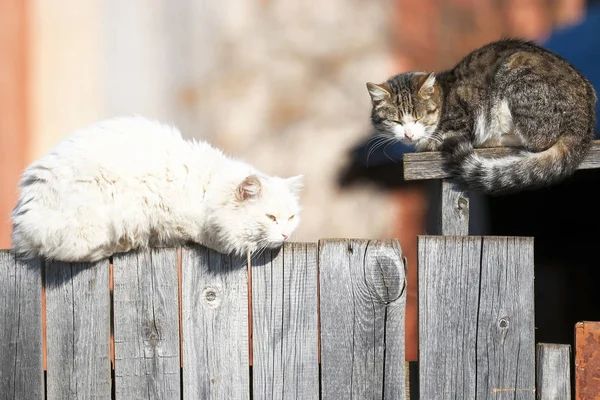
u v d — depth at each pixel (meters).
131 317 5.62
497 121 8.09
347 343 5.64
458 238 5.68
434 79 8.73
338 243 5.64
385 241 5.65
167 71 12.19
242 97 12.20
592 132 7.50
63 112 11.98
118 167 6.00
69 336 5.63
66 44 11.98
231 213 5.90
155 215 6.16
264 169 12.12
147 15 12.13
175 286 5.63
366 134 11.97
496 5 12.20
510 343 5.65
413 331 10.74
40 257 5.70
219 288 5.66
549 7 12.27
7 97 11.77
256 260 5.68
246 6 12.18
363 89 12.11
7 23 11.75
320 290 5.64
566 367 5.66
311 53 12.16
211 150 6.51
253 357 5.65
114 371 5.65
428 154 6.95
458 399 5.67
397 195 11.71
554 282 10.33
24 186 5.98
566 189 10.28
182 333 5.64
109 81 12.11
